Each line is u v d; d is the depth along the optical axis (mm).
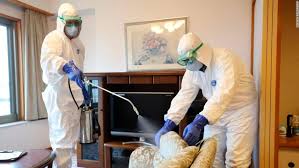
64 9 1723
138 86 2732
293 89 1668
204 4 2674
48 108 1826
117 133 2688
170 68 2824
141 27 2932
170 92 2500
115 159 2738
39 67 3230
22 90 3162
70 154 1886
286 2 1658
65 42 1758
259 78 1546
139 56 2961
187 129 1359
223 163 1593
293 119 1592
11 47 3096
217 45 2648
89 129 1855
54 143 1842
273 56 1348
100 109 2613
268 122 1380
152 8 2885
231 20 2586
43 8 3332
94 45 3441
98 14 3139
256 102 1521
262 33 1372
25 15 3082
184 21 2742
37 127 3271
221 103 1307
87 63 3494
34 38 3172
